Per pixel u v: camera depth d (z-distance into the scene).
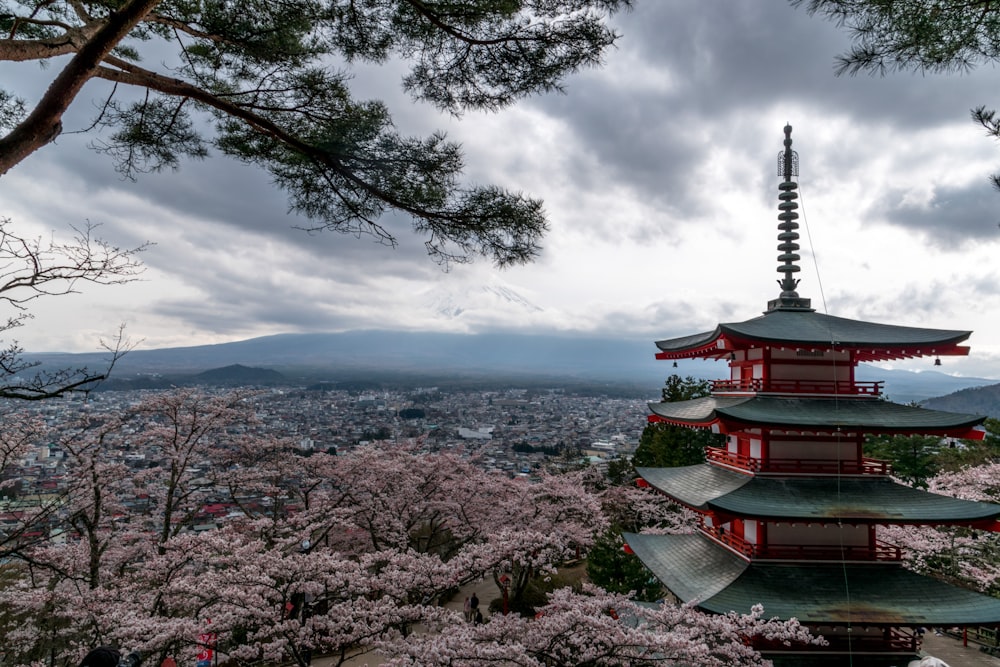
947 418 15.06
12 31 6.48
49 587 15.86
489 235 8.37
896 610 13.70
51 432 17.31
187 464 21.31
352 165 8.30
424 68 9.09
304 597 12.41
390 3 8.48
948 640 20.36
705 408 18.59
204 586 11.62
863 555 15.04
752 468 15.97
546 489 24.56
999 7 5.81
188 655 13.35
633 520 34.41
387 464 25.02
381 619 11.61
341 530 25.52
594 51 8.32
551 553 16.08
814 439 15.99
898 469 36.22
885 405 16.28
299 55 8.91
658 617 11.93
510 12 8.00
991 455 33.69
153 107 8.88
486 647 9.65
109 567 18.09
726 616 12.18
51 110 6.15
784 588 14.38
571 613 10.63
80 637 14.14
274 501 24.23
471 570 13.73
